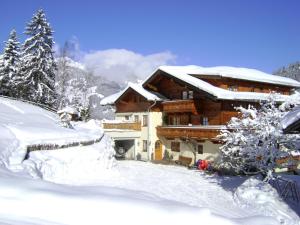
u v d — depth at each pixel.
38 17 37.72
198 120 29.69
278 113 18.88
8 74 38.16
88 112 41.56
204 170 26.72
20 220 5.17
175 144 32.34
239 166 22.61
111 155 23.22
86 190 7.07
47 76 37.16
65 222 5.38
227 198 17.53
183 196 17.23
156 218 5.89
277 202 15.96
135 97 35.16
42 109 28.84
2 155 11.80
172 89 32.91
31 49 37.41
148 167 27.44
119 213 5.90
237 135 19.92
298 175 23.38
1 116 18.56
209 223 6.06
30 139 15.74
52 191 6.49
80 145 19.59
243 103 27.80
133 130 33.53
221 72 28.97
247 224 6.87
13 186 6.44
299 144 18.44
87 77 58.47
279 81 33.19
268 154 18.75
